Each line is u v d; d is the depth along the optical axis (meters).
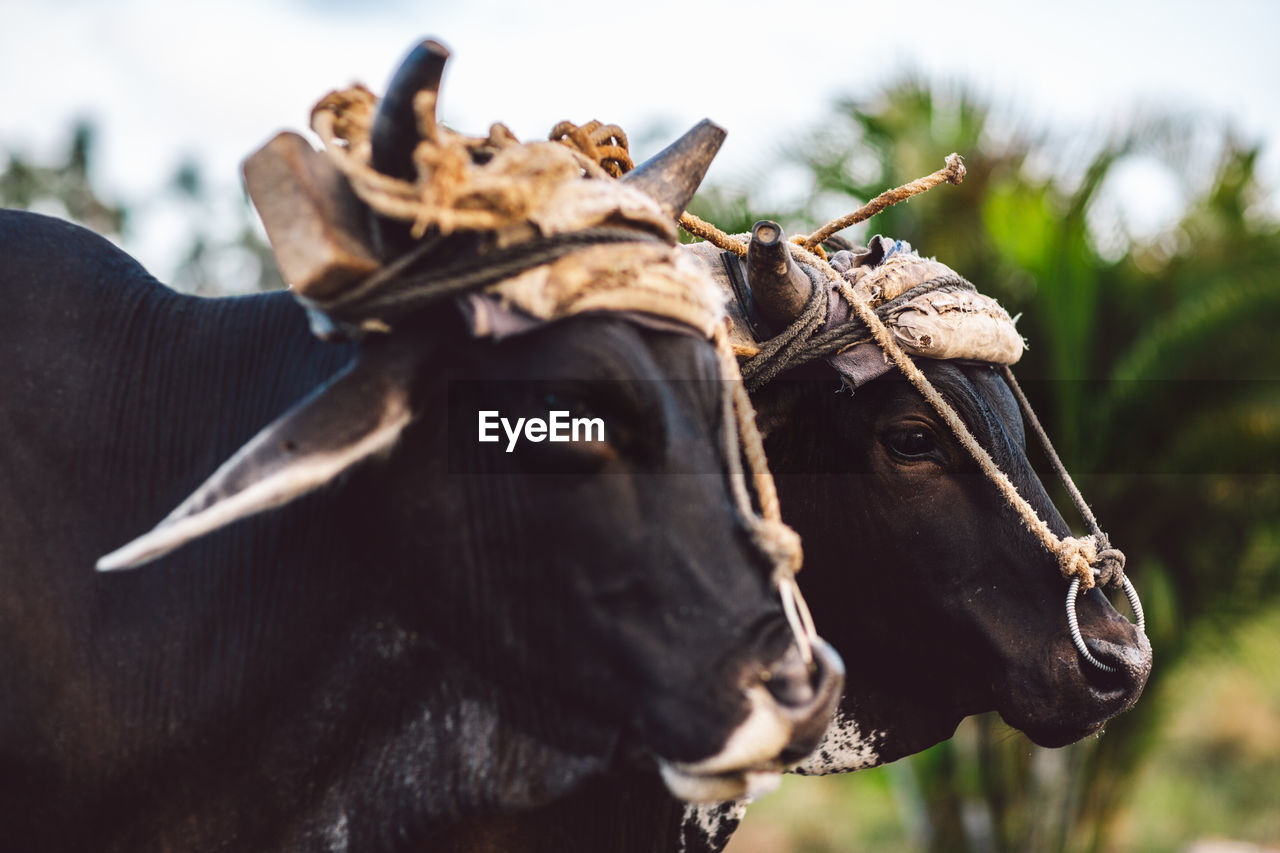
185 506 1.98
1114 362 8.44
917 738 3.26
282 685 2.37
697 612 2.11
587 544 2.16
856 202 8.57
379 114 2.05
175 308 2.63
